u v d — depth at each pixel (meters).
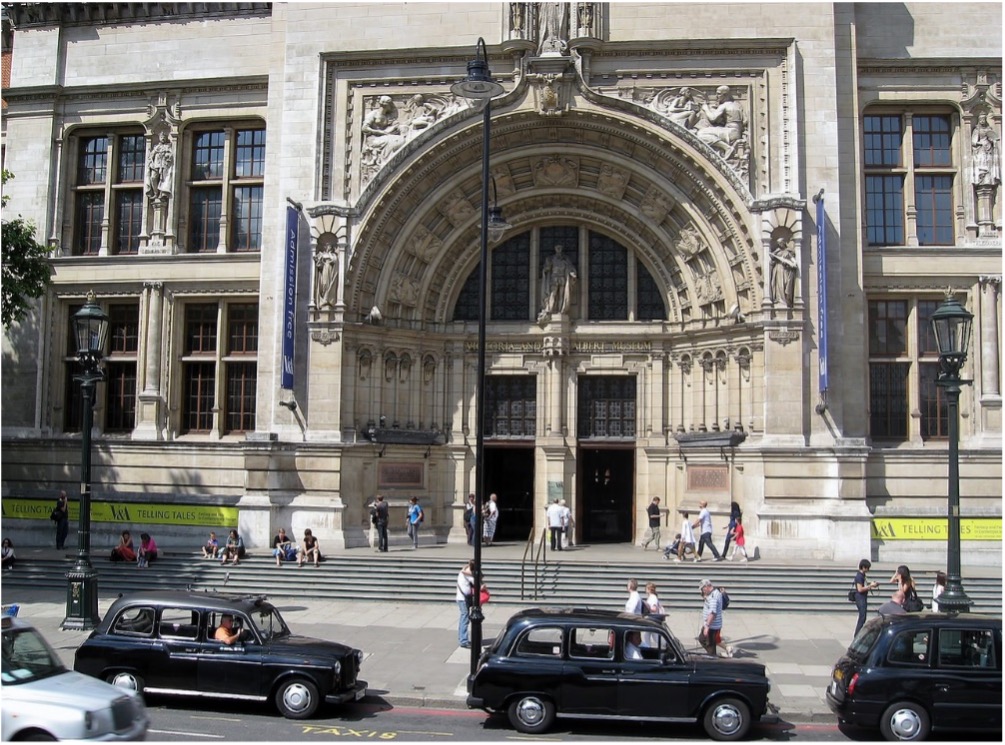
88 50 35.56
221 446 33.03
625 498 34.12
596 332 33.84
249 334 34.69
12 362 35.22
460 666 18.81
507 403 34.44
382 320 32.41
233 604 15.98
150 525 31.53
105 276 34.91
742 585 26.08
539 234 34.50
